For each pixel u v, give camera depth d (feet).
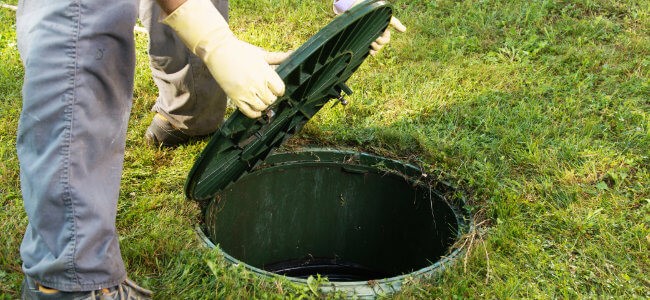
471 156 10.18
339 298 7.24
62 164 5.53
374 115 11.24
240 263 7.54
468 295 7.40
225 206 9.37
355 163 10.20
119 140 5.93
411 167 9.94
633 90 11.93
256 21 14.58
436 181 9.72
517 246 8.21
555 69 12.86
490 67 12.73
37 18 5.63
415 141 10.48
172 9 5.96
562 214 8.79
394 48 13.41
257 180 9.87
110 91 5.74
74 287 5.69
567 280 7.67
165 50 8.96
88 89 5.57
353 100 11.51
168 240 7.95
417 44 13.60
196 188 8.17
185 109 9.61
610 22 14.40
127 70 5.81
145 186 9.14
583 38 13.91
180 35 6.07
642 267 8.02
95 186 5.71
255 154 8.36
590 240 8.41
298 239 10.83
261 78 6.05
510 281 7.55
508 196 9.09
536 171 9.85
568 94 11.93
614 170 9.79
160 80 9.44
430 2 15.38
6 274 7.36
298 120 8.33
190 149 10.09
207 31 5.97
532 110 11.30
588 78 12.29
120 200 8.83
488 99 11.82
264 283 7.32
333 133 10.57
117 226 8.31
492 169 9.78
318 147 10.25
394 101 11.66
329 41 6.63
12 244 7.80
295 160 10.05
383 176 10.19
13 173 9.18
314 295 7.26
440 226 9.67
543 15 14.75
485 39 13.98
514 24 14.47
